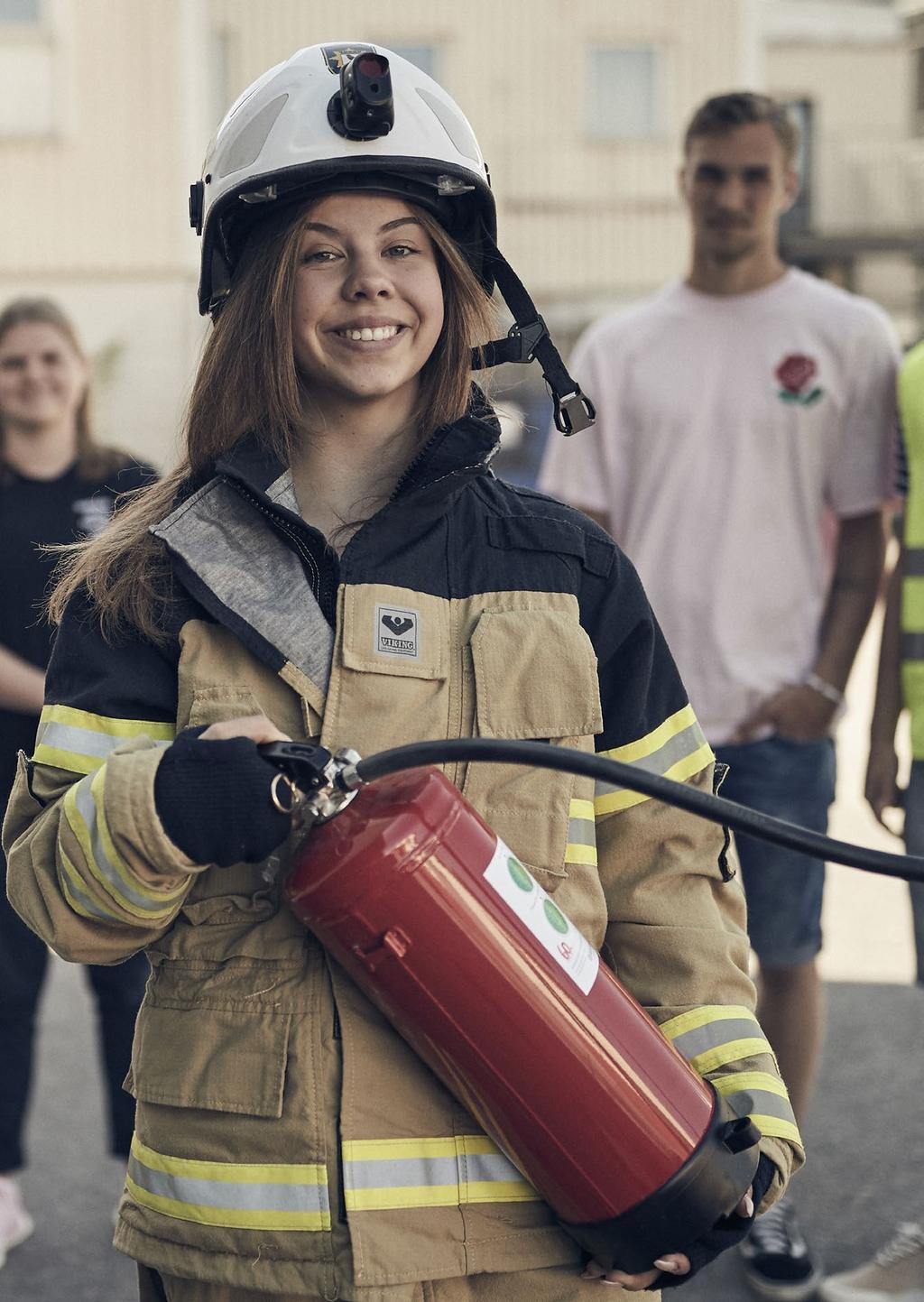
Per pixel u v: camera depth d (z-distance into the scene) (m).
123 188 13.77
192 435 2.07
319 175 1.99
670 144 19.88
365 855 1.74
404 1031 1.82
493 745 1.78
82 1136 4.38
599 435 4.01
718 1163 1.84
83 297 13.19
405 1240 1.83
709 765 2.12
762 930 3.79
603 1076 1.80
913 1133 4.32
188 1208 1.87
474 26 19.20
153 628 1.95
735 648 3.88
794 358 3.89
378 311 2.02
